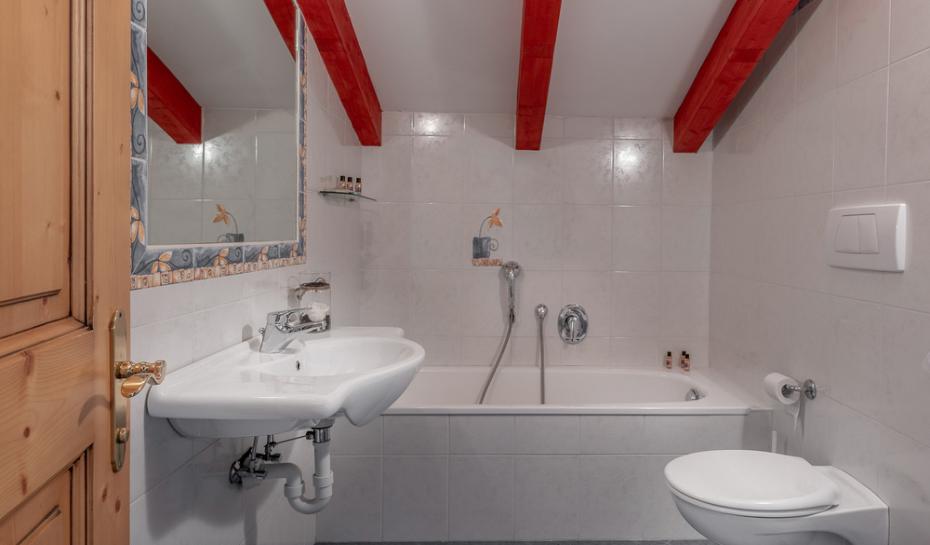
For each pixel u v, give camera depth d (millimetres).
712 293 3086
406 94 2945
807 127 2121
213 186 1397
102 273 684
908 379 1566
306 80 2158
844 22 1890
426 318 3145
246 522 1619
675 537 2361
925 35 1515
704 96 2582
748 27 2137
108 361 705
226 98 1474
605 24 2379
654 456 2357
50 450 581
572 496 2354
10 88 517
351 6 2309
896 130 1624
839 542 1688
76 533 646
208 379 1211
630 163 3115
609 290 3139
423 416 2342
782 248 2309
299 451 2135
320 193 2359
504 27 2410
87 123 648
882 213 1646
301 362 1587
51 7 582
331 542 2359
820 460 2010
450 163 3119
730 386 2754
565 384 3084
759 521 1555
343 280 2760
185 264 1255
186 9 1265
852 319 1827
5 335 519
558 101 2961
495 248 3129
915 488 1534
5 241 512
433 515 2352
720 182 2982
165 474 1157
